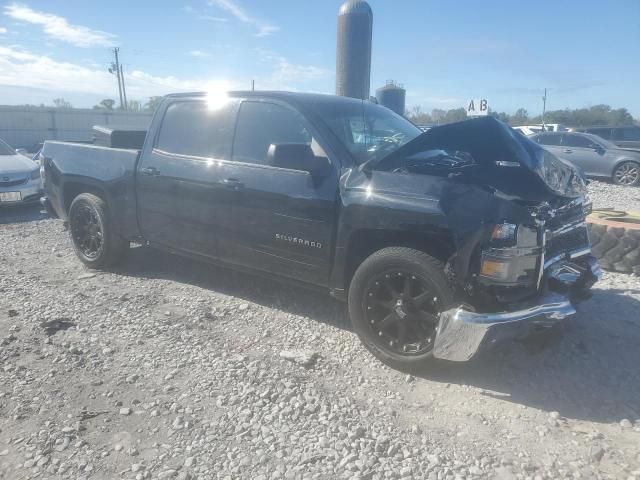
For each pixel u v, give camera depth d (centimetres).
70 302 497
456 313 335
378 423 321
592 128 2261
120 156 555
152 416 322
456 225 343
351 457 287
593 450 295
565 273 371
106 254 582
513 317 331
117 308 486
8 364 379
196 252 503
